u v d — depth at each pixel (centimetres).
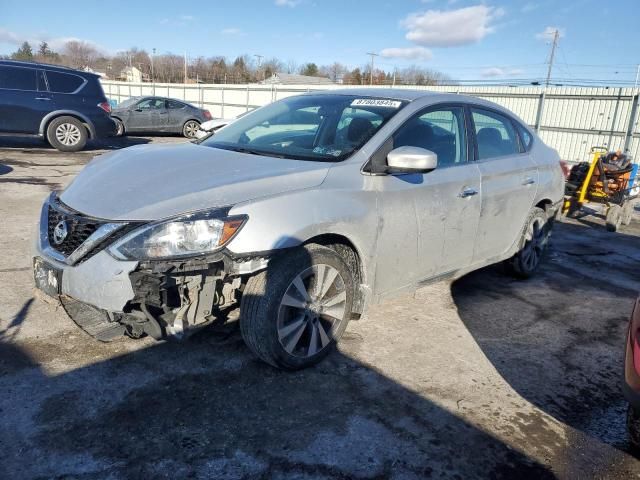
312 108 408
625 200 827
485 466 252
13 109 1181
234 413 276
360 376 321
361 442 261
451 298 464
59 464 233
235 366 320
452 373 334
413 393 307
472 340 384
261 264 287
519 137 486
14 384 287
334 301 325
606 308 471
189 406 279
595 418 298
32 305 384
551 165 516
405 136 364
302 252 302
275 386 303
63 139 1251
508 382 330
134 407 275
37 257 304
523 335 400
